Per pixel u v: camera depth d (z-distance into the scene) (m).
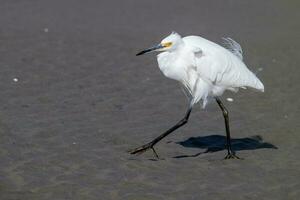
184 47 12.15
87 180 11.02
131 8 26.08
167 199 10.30
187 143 13.15
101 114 14.73
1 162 11.68
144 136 13.42
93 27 23.27
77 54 19.94
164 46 12.07
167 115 14.85
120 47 20.84
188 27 23.33
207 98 12.45
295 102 15.95
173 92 16.61
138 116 14.70
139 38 21.92
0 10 25.27
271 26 23.95
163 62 12.25
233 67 12.18
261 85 12.47
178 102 15.81
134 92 16.50
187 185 10.90
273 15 25.50
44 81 17.14
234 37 22.22
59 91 16.33
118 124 14.09
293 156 12.40
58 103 15.38
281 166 11.87
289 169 11.71
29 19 24.06
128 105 15.47
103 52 20.25
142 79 17.64
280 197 10.51
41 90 16.36
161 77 17.88
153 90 16.70
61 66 18.61
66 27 23.14
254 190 10.77
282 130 13.97
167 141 13.21
